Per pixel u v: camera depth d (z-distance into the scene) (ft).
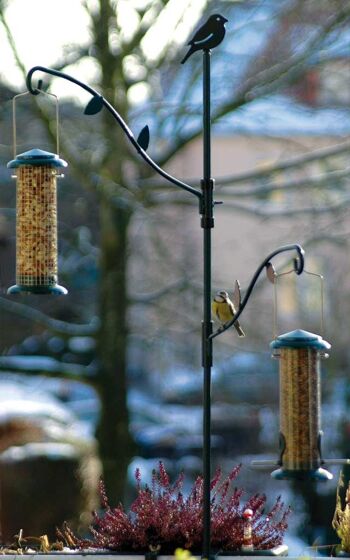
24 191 26.16
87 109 22.44
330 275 80.48
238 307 21.58
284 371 23.53
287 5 60.18
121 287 62.28
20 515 46.32
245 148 94.22
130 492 68.54
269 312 73.31
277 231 84.17
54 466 46.96
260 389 78.13
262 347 73.92
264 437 79.77
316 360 23.52
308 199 62.90
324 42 59.77
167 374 81.51
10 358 63.57
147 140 22.34
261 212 61.67
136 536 23.15
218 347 71.92
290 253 72.18
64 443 49.52
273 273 21.59
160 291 63.21
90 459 48.32
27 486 46.55
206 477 21.53
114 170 58.39
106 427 62.85
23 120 69.00
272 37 61.11
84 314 73.61
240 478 75.05
